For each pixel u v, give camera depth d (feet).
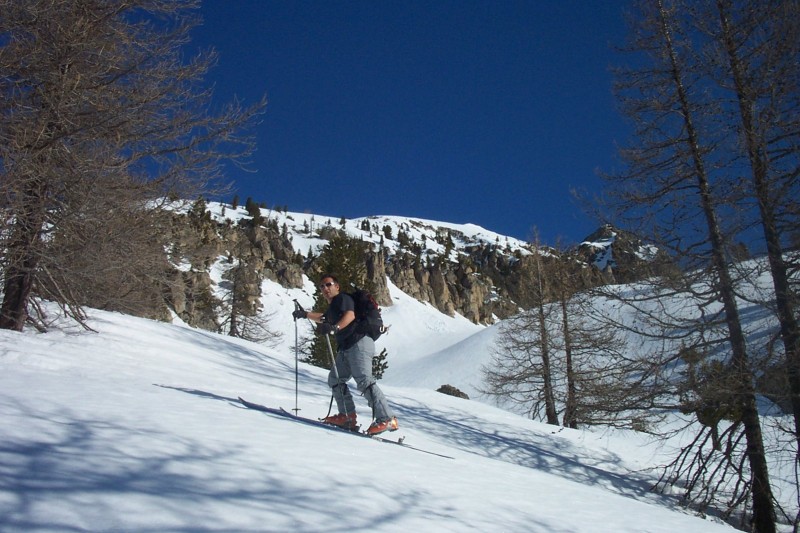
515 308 81.00
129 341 36.04
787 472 47.29
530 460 40.70
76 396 16.44
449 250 533.96
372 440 19.29
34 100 35.09
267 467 11.68
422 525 10.36
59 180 32.78
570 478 38.78
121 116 35.60
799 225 35.27
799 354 33.50
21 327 33.83
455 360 154.20
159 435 12.60
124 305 45.24
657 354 39.55
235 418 16.87
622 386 40.24
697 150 39.88
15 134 32.09
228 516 8.56
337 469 12.85
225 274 128.36
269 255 298.76
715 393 35.19
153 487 9.18
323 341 90.17
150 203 39.17
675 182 40.40
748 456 37.55
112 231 34.76
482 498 13.85
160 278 41.47
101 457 10.30
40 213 32.53
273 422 17.78
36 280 35.45
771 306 35.04
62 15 33.86
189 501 8.84
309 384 42.29
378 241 493.36
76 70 34.60
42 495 7.99
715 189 38.50
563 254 68.49
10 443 10.21
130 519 7.75
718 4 40.32
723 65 39.55
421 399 51.01
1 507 7.34
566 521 13.84
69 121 32.55
